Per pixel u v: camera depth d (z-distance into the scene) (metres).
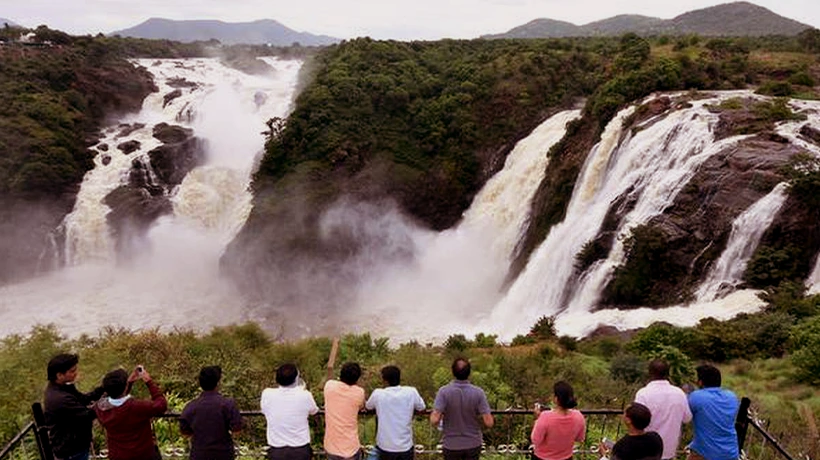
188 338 23.80
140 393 15.13
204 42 105.19
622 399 16.73
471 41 71.25
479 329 35.25
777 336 21.22
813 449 12.62
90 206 49.12
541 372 19.50
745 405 9.16
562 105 51.84
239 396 14.19
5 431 11.77
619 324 25.44
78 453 7.86
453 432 8.20
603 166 35.78
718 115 30.83
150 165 52.66
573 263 31.22
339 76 55.91
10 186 47.41
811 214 24.19
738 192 26.28
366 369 18.73
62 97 58.78
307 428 8.14
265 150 51.94
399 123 53.41
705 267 26.55
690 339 21.52
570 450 7.91
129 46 88.81
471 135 51.06
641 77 40.50
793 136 28.20
